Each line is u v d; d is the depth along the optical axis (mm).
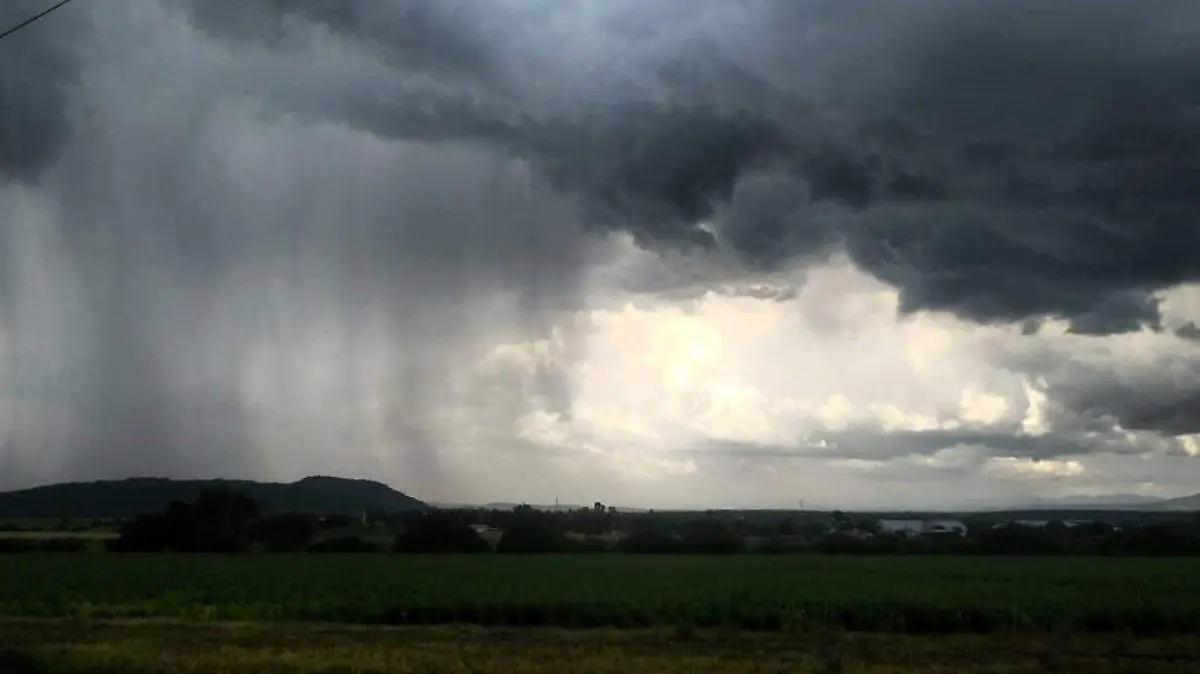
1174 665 25578
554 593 45938
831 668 24062
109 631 32312
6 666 22734
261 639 29766
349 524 147250
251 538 112562
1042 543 114438
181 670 22703
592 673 22906
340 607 38375
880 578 62156
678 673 23062
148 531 106062
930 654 27547
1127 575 67625
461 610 37312
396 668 23266
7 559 85000
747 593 46812
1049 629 34344
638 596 43750
